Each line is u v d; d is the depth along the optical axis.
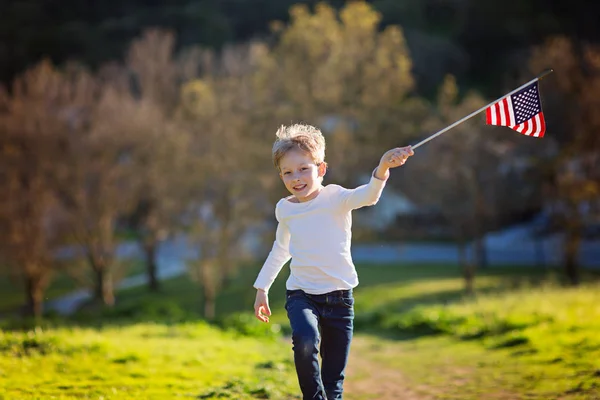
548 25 69.38
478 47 71.00
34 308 25.27
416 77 58.97
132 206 29.44
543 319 12.05
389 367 9.90
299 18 29.44
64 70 51.03
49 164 26.44
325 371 4.86
